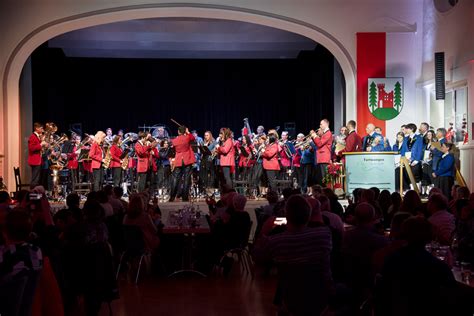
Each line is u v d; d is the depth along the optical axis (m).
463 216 5.10
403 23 13.80
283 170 14.04
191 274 8.29
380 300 3.84
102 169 13.42
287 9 13.86
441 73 12.02
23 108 16.55
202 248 8.26
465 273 4.21
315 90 19.48
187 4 13.62
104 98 20.94
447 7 12.68
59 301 4.16
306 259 3.79
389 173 11.12
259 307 6.19
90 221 5.52
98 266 5.44
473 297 3.37
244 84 21.48
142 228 7.55
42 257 3.87
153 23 18.77
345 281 4.94
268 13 13.83
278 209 7.68
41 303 4.10
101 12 13.64
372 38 13.80
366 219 4.88
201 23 18.91
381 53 13.80
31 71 17.48
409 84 13.80
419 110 13.76
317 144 12.50
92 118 20.86
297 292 3.80
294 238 3.83
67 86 20.61
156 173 14.20
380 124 13.73
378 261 4.23
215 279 7.89
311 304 3.79
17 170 13.12
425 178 11.91
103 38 18.67
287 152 13.34
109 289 5.51
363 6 13.86
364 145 12.41
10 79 13.80
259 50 19.80
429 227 3.57
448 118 12.83
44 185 13.82
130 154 14.30
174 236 8.38
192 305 6.30
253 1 13.80
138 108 21.17
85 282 5.41
